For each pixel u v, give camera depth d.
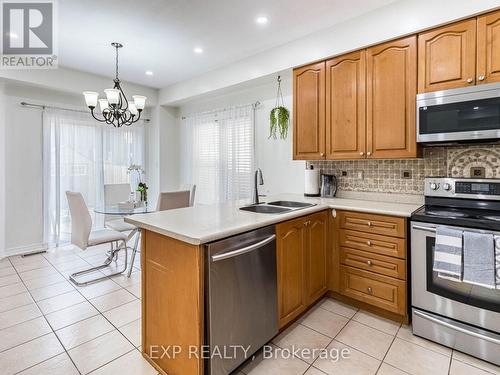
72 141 4.31
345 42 2.62
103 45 3.16
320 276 2.48
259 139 3.87
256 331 1.77
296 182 3.50
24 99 3.86
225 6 2.39
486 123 1.91
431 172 2.52
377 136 2.47
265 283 1.83
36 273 3.24
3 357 1.81
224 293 1.55
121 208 3.40
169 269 1.63
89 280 3.04
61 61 3.65
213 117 4.44
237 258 1.62
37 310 2.41
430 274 1.96
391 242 2.20
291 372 1.70
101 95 4.28
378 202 2.69
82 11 2.47
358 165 2.96
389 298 2.22
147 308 1.81
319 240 2.45
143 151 5.16
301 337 2.04
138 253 4.04
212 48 3.24
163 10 2.46
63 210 4.25
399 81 2.34
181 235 1.48
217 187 4.41
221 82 3.87
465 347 1.83
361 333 2.09
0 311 2.39
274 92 3.67
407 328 2.15
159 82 4.59
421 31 2.22
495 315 1.72
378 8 2.41
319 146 2.85
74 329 2.13
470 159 2.32
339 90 2.69
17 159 3.83
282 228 1.99
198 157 4.77
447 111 2.06
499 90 1.86
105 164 4.68
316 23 2.67
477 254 1.72
